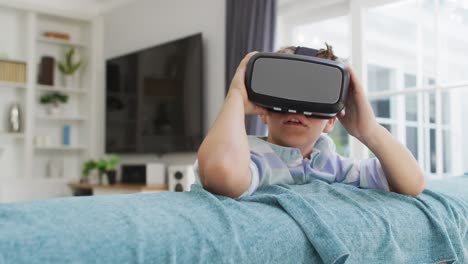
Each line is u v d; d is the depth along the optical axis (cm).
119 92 425
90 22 469
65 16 450
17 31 438
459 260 63
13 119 422
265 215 46
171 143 366
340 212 52
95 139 461
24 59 436
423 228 59
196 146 343
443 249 60
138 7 423
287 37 307
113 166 393
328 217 49
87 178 431
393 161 66
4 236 31
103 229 35
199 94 341
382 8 255
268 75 57
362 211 54
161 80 378
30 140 423
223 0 342
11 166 431
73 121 477
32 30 429
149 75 390
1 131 424
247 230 42
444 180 111
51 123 462
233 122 57
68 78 463
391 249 53
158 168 354
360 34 261
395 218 56
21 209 36
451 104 222
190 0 370
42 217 35
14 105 424
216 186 54
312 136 65
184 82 356
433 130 227
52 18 460
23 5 419
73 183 426
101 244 34
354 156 262
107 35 461
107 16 461
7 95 430
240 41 307
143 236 36
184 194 49
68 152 474
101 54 467
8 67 415
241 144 56
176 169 305
